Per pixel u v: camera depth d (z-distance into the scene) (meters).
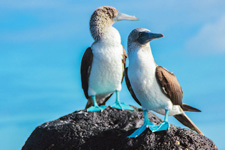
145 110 4.00
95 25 4.24
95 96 4.34
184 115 4.06
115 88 4.29
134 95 4.02
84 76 4.28
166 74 3.92
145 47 3.92
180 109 4.03
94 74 4.25
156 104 3.95
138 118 4.17
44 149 4.09
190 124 4.07
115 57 4.23
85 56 4.26
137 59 3.91
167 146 3.90
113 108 4.23
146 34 3.89
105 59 4.22
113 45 4.23
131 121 4.16
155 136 3.93
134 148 3.92
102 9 4.27
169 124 3.95
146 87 3.91
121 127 4.14
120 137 3.99
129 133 3.99
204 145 3.94
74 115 4.18
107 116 4.18
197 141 3.93
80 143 4.05
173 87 3.93
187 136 3.93
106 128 4.12
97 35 4.24
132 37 3.93
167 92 3.92
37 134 4.13
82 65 4.28
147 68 3.90
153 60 3.94
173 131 3.95
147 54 3.92
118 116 4.18
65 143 4.07
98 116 4.18
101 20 4.24
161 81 3.91
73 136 4.07
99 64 4.23
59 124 4.12
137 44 3.92
